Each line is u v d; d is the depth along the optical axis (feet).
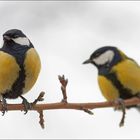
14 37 28.68
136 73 28.94
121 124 24.17
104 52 30.14
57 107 24.49
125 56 30.22
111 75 29.01
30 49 28.81
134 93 29.19
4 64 28.19
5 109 26.40
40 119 25.62
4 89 29.07
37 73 28.99
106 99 30.14
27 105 25.70
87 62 30.86
